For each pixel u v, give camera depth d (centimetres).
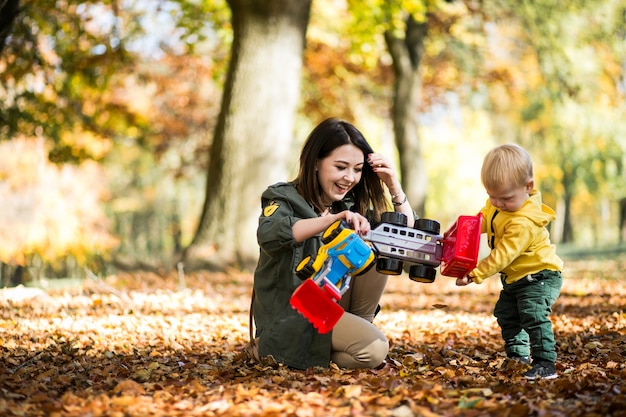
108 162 3472
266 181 1550
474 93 3064
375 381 471
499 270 517
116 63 2077
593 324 799
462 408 406
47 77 1845
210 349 654
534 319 518
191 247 1545
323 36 2558
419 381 468
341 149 514
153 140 2989
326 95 2820
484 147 4338
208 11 2055
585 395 436
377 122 3334
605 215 4838
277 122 1561
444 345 664
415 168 2448
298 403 421
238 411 405
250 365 539
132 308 933
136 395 447
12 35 1545
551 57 2336
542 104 2759
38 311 880
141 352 625
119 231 5038
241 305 1008
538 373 503
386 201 556
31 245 2642
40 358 582
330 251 450
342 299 554
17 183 2589
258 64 1553
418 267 496
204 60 2739
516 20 2428
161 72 2747
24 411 404
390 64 2850
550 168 3556
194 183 4422
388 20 2144
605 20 2295
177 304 995
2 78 1638
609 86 2427
